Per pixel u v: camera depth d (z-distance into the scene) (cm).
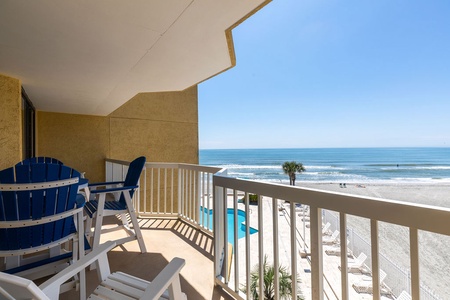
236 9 158
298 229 778
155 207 710
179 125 789
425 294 462
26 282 71
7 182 132
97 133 621
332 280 501
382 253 603
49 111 549
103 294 116
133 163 297
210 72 279
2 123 275
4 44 202
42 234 146
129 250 263
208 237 307
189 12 160
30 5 149
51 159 304
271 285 401
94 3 148
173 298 105
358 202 102
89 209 239
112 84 324
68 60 239
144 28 180
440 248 662
